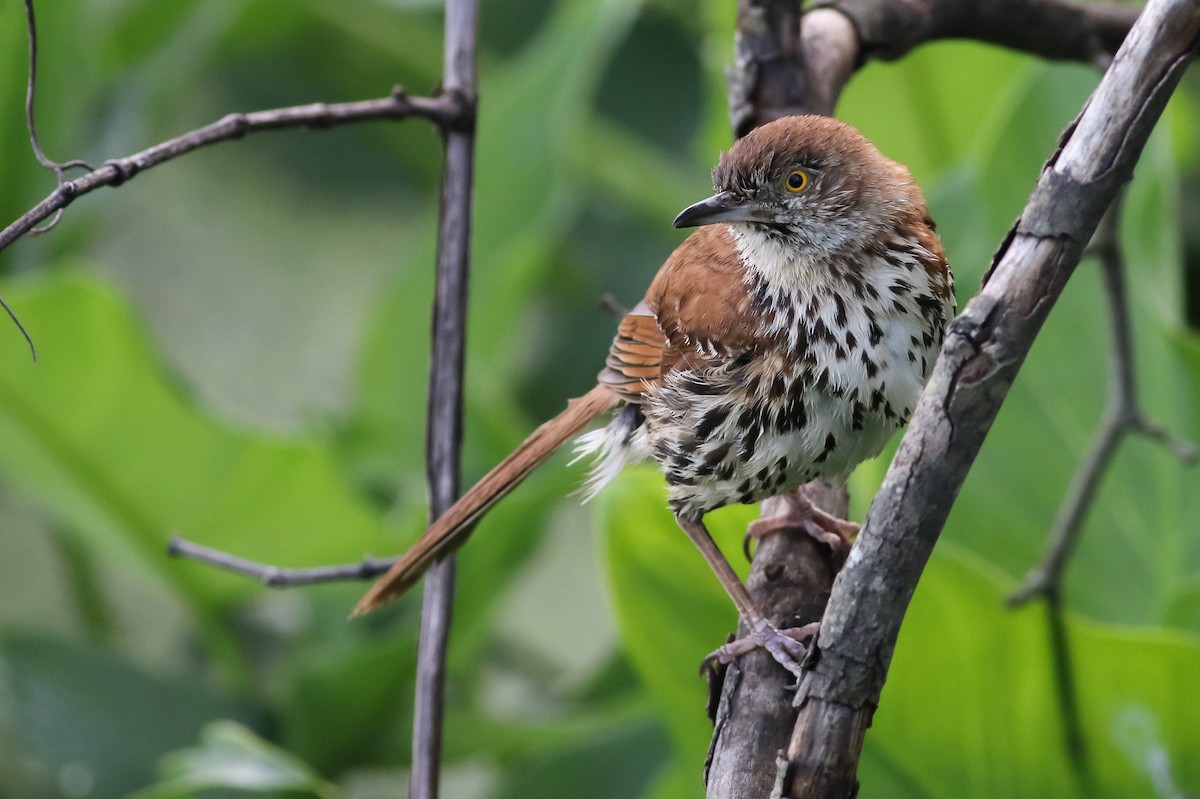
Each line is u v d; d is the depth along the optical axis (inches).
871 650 186.5
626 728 384.8
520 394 504.7
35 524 514.0
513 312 423.2
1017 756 289.1
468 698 402.0
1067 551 275.0
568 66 418.6
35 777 396.8
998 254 182.9
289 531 374.6
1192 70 499.5
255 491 363.9
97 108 451.8
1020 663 278.7
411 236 572.1
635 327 290.8
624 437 292.2
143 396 343.3
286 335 575.8
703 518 287.7
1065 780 288.8
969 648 279.3
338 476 359.9
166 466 357.7
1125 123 176.2
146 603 477.1
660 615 299.6
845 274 263.9
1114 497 349.4
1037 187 179.5
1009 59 428.8
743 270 274.7
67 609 482.0
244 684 396.5
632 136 520.7
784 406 262.5
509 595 447.2
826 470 267.9
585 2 445.4
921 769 295.9
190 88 555.8
